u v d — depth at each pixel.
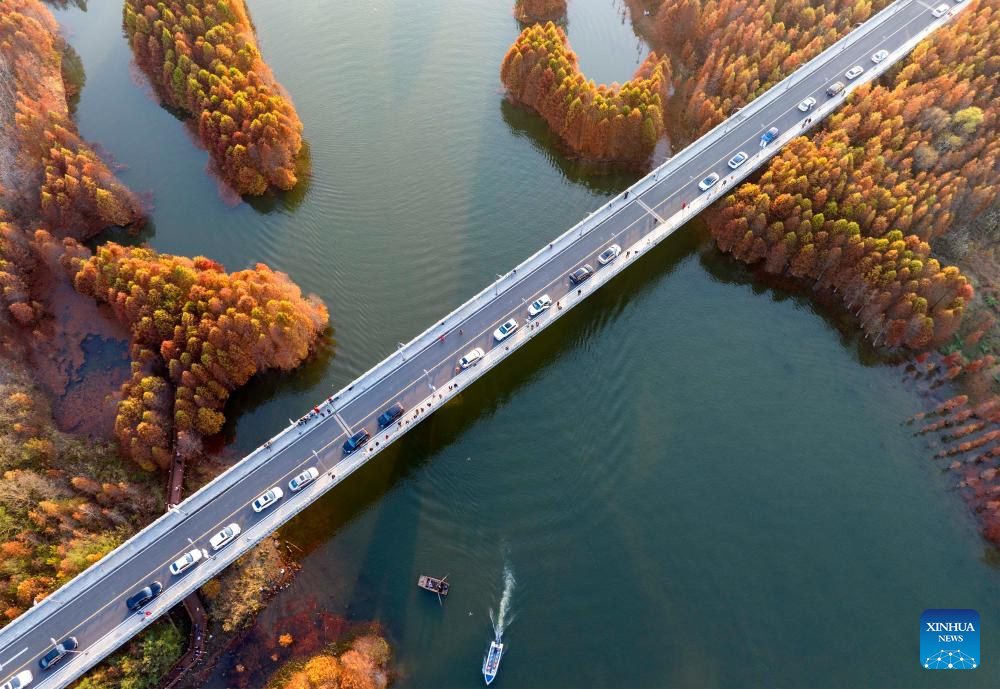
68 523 110.62
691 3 183.75
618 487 121.25
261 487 113.88
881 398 131.50
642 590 111.12
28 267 145.88
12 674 97.06
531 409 130.25
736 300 146.12
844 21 177.38
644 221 144.75
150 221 161.38
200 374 123.81
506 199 163.75
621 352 137.75
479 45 198.12
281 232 158.88
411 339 140.62
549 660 105.31
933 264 130.75
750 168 151.88
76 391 133.50
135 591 104.06
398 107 182.88
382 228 158.75
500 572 113.19
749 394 132.12
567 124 170.00
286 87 187.75
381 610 110.19
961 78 158.00
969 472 121.31
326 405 121.56
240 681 104.19
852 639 106.88
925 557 114.12
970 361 133.00
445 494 121.19
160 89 187.25
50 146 158.00
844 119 155.62
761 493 120.56
